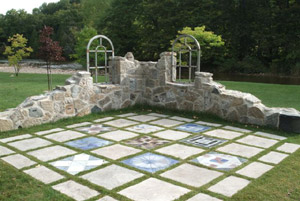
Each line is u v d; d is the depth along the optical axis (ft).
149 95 25.98
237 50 86.94
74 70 90.22
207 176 11.64
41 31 37.73
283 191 10.40
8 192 10.26
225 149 14.92
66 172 11.93
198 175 11.73
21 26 168.66
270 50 84.99
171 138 16.74
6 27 168.76
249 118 20.03
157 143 15.80
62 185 10.81
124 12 93.35
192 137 16.97
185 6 83.05
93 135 17.25
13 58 60.59
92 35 64.03
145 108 25.22
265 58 87.66
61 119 20.68
